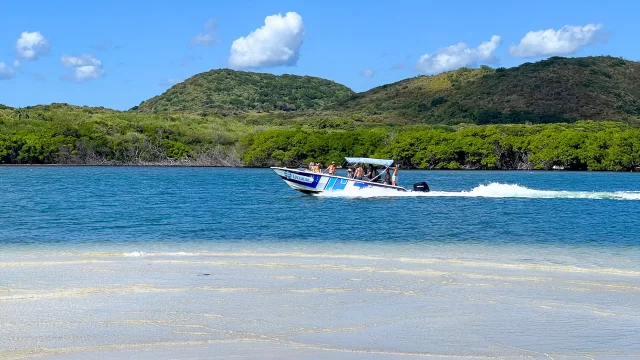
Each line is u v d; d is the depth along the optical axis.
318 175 45.34
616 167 113.44
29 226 30.05
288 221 31.97
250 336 12.95
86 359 11.63
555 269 19.48
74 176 85.75
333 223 31.16
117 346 12.30
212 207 39.78
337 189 45.59
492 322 14.02
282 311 14.69
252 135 130.00
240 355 11.90
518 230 28.81
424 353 12.12
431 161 121.06
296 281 17.59
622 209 38.25
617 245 24.58
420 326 13.70
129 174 93.00
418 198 44.38
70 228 29.38
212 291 16.39
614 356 12.06
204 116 166.62
